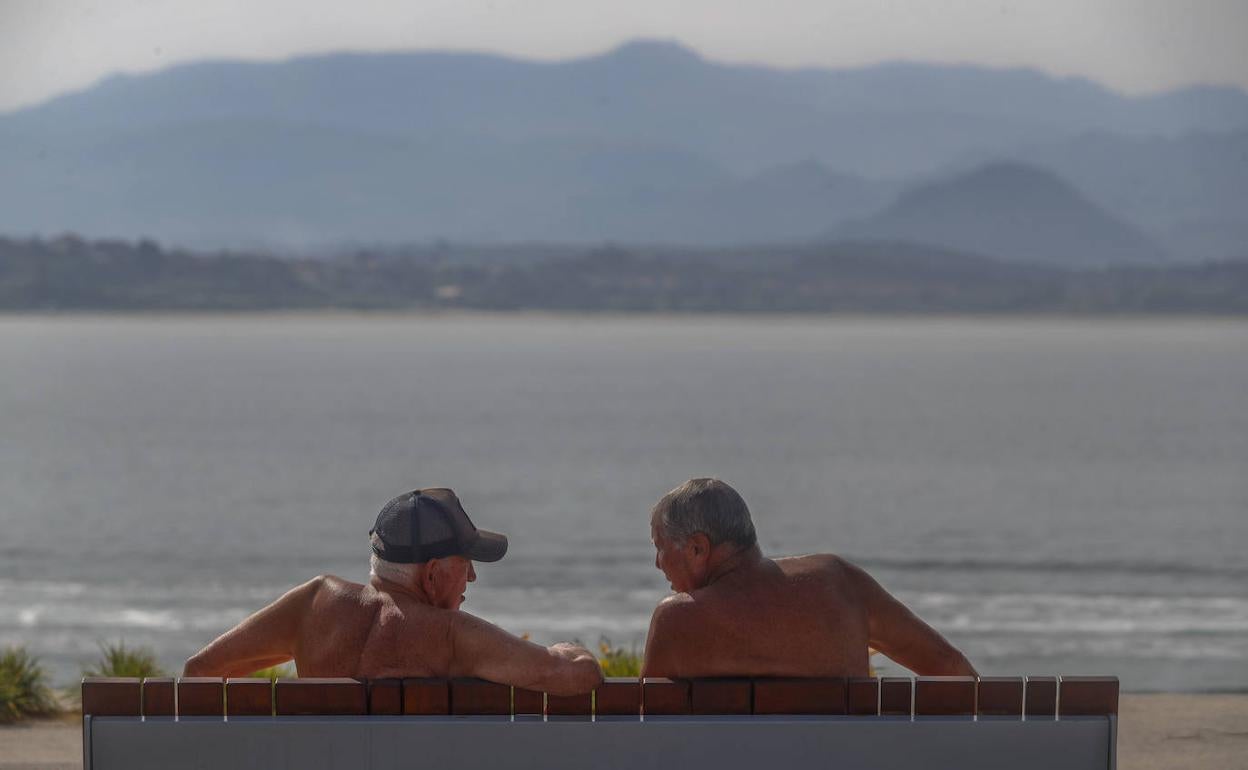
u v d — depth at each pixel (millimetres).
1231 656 62375
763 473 193500
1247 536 128000
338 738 8391
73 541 125812
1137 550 117688
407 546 9000
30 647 65312
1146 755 16516
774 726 8414
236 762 8414
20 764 15922
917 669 9539
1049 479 186250
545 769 8406
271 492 171750
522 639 8727
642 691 8562
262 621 9250
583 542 124125
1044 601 85750
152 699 8469
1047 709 8508
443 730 8383
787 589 9016
